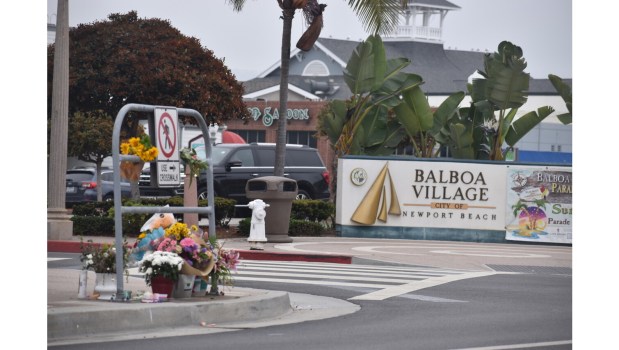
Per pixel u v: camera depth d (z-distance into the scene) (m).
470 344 11.07
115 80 36.12
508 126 36.50
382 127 33.84
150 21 37.22
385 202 29.55
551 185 29.98
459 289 17.23
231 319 12.77
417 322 12.98
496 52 34.38
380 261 22.41
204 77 36.78
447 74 106.75
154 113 13.01
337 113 33.44
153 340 11.02
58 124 24.05
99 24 36.94
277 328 12.27
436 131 34.59
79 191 41.00
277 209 25.59
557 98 70.25
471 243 29.31
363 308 14.52
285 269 20.03
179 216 27.39
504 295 16.47
